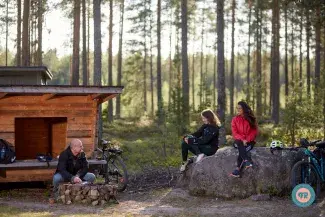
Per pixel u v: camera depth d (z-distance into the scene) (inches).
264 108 1578.5
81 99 390.3
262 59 1995.6
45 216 286.7
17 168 374.3
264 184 350.6
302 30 1574.8
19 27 975.6
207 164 365.1
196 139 386.0
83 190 329.1
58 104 384.2
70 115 388.2
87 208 315.3
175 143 643.5
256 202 335.9
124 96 1929.1
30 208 311.7
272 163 356.5
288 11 1524.4
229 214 297.7
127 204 333.1
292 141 727.7
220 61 759.1
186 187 397.1
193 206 328.2
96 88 361.4
